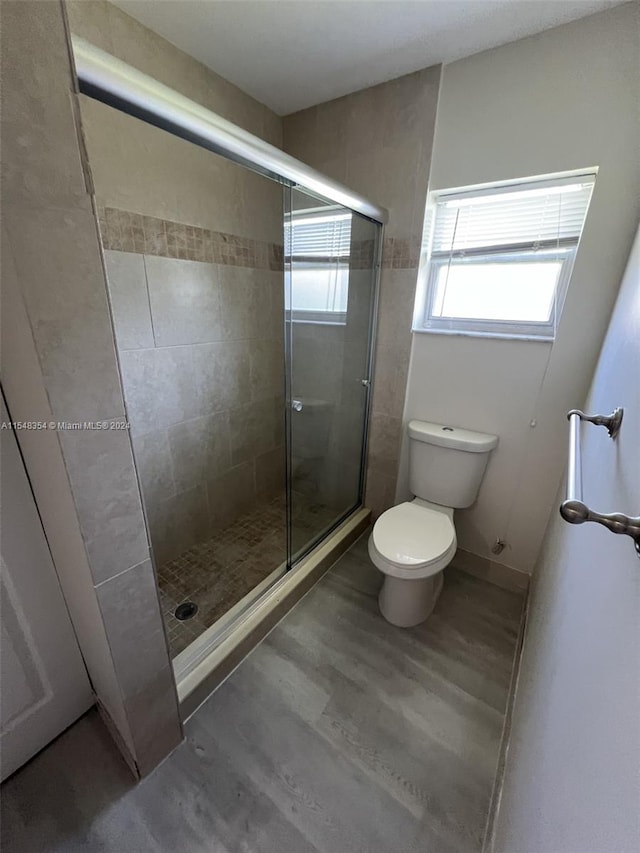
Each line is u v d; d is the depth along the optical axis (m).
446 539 1.49
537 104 1.30
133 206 1.38
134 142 1.33
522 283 1.54
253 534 2.12
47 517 0.89
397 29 1.26
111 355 0.71
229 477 2.12
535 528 1.68
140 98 0.75
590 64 1.19
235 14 1.21
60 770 1.06
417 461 1.79
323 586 1.76
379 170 1.66
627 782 0.32
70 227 0.61
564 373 1.46
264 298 2.04
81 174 0.61
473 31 1.25
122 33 1.22
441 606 1.67
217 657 1.29
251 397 2.12
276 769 1.08
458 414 1.75
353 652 1.44
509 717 1.20
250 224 1.86
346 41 1.33
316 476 1.92
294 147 1.88
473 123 1.42
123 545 0.84
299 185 1.28
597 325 1.36
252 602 1.53
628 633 0.41
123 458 0.79
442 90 1.44
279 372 2.27
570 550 0.92
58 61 0.55
